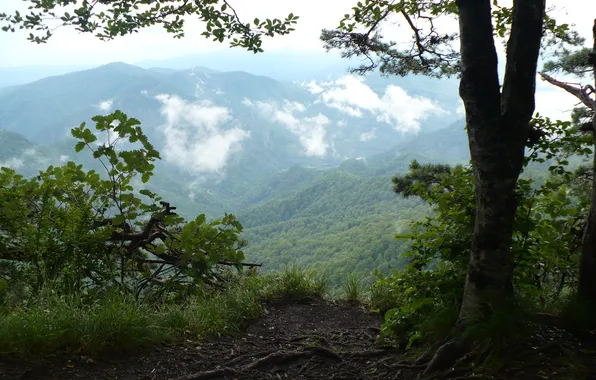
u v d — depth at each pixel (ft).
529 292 13.83
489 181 10.90
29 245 16.24
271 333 16.58
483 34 10.76
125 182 17.42
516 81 10.75
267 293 21.27
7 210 16.22
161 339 14.03
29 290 15.28
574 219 15.42
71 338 12.39
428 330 12.07
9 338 11.63
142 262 19.48
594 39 13.88
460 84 11.14
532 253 13.98
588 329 11.47
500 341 10.36
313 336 15.70
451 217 13.83
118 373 11.73
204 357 13.37
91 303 15.24
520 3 10.65
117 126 16.97
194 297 17.80
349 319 18.95
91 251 17.24
